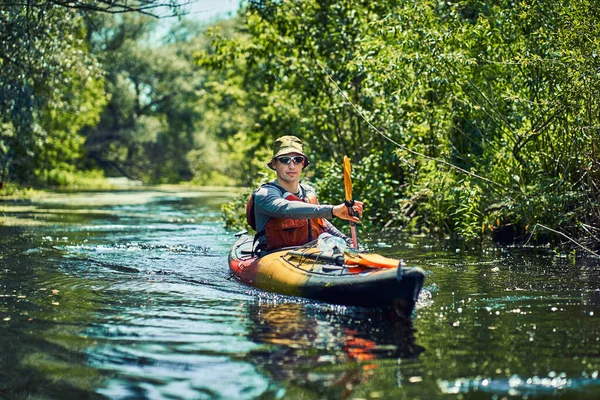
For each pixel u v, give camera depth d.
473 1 8.55
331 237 5.16
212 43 14.54
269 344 3.75
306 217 5.41
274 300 4.96
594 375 3.19
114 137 47.84
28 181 28.23
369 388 3.04
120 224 11.82
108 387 3.12
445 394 2.96
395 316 4.39
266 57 13.82
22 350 3.69
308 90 12.52
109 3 9.73
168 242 8.98
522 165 7.84
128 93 46.53
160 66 46.75
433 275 5.98
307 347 3.69
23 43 11.73
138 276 6.12
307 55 12.66
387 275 4.35
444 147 9.09
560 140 7.62
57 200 19.73
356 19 11.31
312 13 12.78
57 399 2.99
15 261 7.12
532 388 3.02
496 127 8.33
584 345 3.69
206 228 11.13
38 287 5.57
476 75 8.00
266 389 3.04
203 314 4.50
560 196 7.33
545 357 3.47
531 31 7.74
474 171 8.20
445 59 7.66
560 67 6.97
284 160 5.76
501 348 3.63
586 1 6.65
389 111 9.98
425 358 3.47
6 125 16.41
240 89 20.83
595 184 7.15
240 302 4.89
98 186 34.78
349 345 3.71
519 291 5.22
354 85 11.89
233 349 3.66
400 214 10.33
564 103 6.92
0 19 11.29
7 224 11.55
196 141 50.47
